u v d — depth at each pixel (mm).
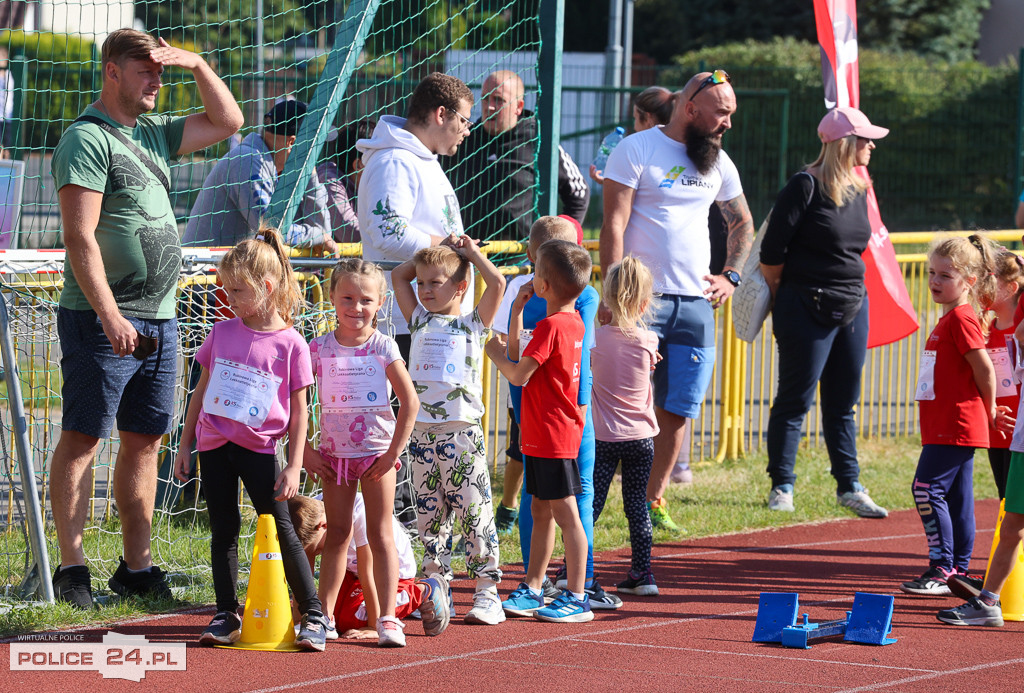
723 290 17234
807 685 10766
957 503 15047
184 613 12867
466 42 31500
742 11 94875
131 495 13305
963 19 89938
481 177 19141
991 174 59531
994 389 14430
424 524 13141
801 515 18750
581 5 101375
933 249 14844
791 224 18031
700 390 17031
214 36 39750
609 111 55812
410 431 11812
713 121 16641
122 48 12508
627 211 16766
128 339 12273
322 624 11586
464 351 12914
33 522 12883
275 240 11984
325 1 24031
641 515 14266
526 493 13852
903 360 28719
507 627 12641
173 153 13508
